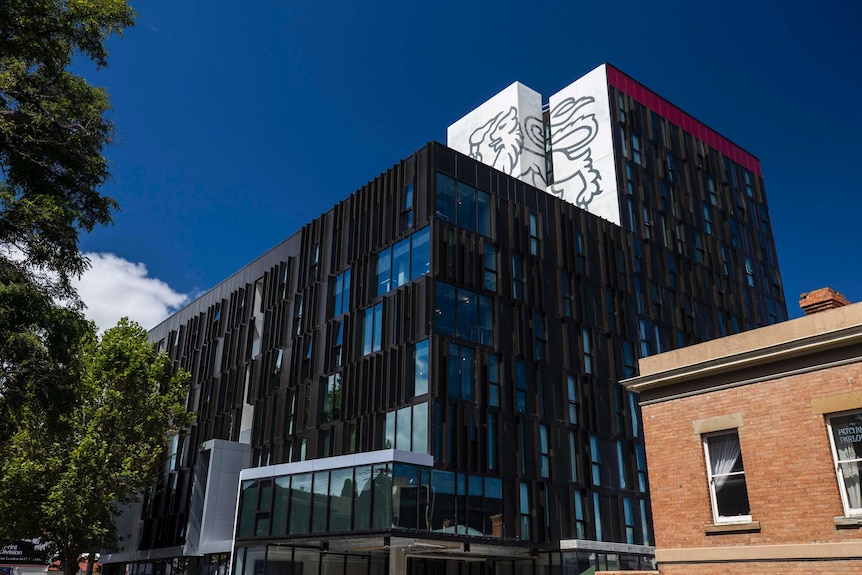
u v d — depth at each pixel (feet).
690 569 48.06
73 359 54.75
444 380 106.52
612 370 131.44
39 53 55.72
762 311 183.11
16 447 106.63
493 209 126.62
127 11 58.44
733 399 49.24
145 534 151.33
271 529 101.81
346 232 134.62
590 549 107.45
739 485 47.80
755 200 202.08
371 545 99.55
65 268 54.39
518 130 192.34
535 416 115.65
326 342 126.31
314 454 118.42
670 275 161.48
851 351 44.27
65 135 55.52
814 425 44.70
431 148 122.21
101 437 119.65
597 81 183.21
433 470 98.43
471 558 112.57
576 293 132.98
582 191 176.14
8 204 51.19
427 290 111.45
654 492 52.01
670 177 180.14
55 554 136.05
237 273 165.58
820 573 41.88
